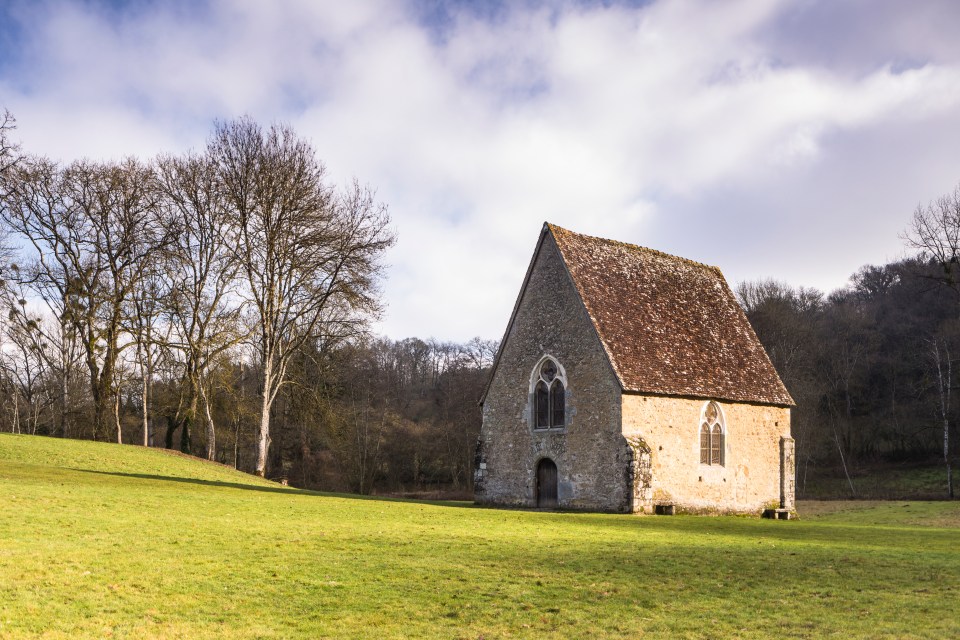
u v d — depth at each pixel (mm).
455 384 83688
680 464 30969
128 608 9320
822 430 68125
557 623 9203
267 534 15578
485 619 9320
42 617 8734
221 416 54812
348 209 42219
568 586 11266
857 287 98812
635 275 35156
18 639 7898
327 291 42062
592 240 35031
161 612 9242
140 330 45938
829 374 75375
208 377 48062
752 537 19625
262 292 41938
